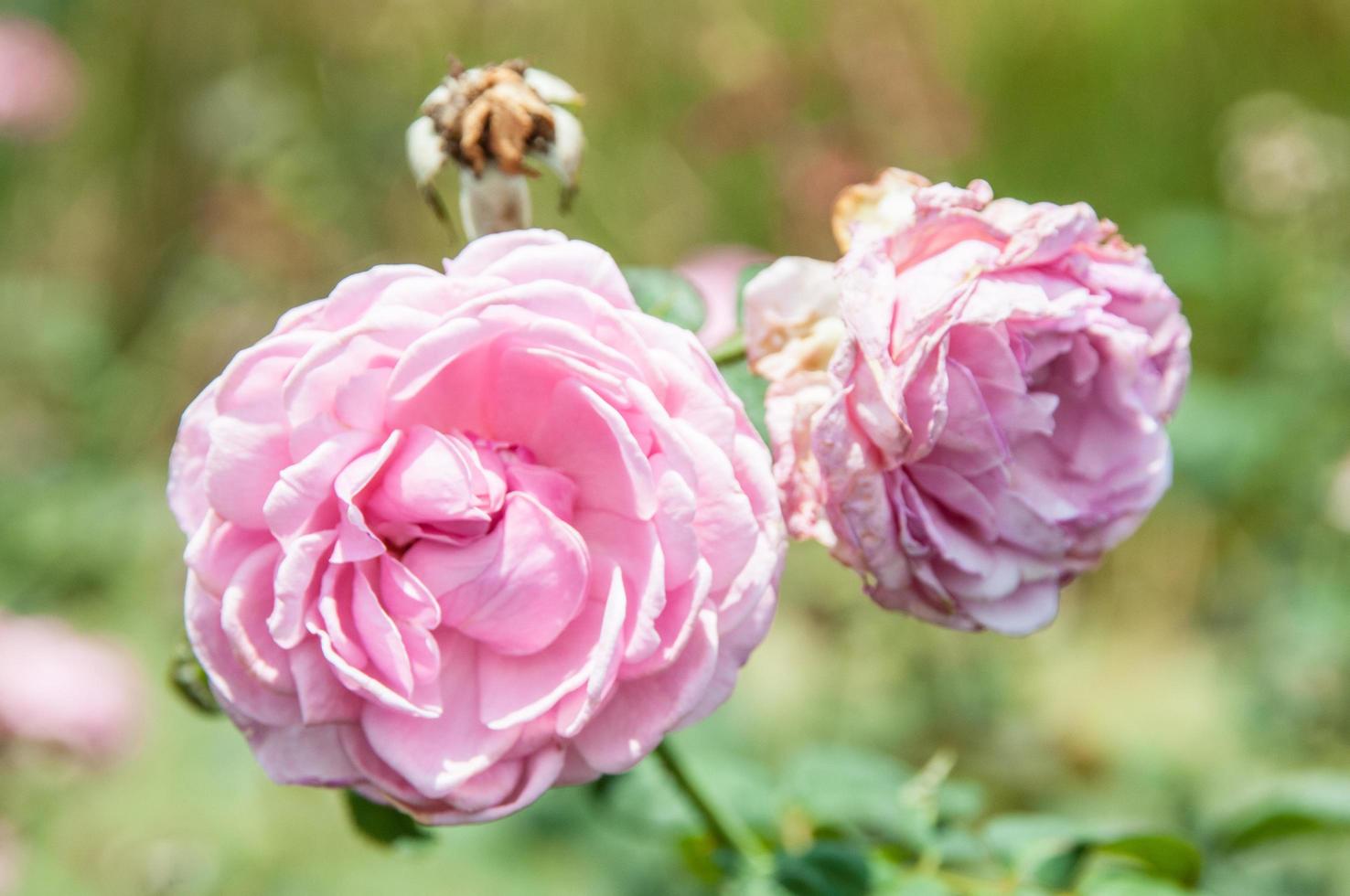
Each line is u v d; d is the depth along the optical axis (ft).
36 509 13.24
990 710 11.00
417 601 3.36
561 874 8.84
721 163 15.30
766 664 10.79
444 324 3.24
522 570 3.37
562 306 3.29
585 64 15.98
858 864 4.54
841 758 5.25
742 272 4.40
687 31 15.39
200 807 10.21
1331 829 5.29
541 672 3.47
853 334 3.61
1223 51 18.08
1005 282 3.81
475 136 4.24
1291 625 12.40
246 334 14.90
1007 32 17.74
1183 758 11.18
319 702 3.34
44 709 9.06
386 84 16.94
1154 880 4.65
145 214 18.71
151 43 18.58
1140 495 4.13
